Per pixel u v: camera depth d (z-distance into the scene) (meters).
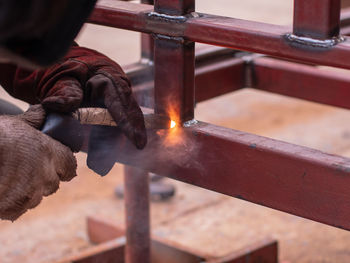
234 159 1.93
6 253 3.97
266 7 10.26
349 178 1.72
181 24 1.93
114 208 4.61
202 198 4.78
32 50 1.28
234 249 4.05
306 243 4.12
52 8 1.21
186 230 4.31
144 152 2.11
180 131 2.02
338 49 1.68
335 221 1.78
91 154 1.92
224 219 4.46
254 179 1.91
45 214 4.50
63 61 1.90
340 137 5.82
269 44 1.79
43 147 1.60
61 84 1.80
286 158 1.82
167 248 3.65
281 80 3.16
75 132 1.72
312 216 1.82
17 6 1.16
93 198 4.76
